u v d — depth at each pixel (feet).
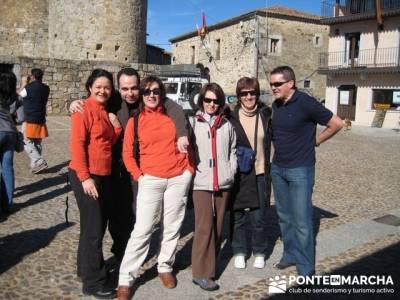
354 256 15.21
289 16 97.60
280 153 13.17
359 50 87.71
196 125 12.64
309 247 13.07
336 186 26.84
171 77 63.16
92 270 11.62
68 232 16.65
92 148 11.50
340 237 17.15
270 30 96.37
